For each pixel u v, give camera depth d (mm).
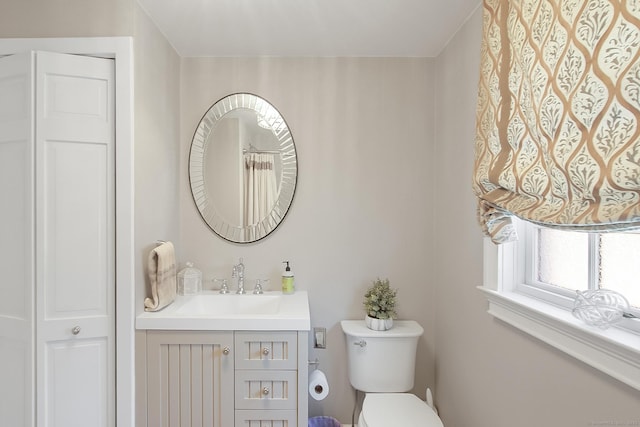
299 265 1973
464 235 1572
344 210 1971
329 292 1973
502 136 1024
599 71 687
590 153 706
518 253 1256
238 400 1460
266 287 1969
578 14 737
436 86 1941
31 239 1319
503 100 1031
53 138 1331
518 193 971
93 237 1386
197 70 1955
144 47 1501
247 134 1962
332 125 1968
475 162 1189
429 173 1968
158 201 1657
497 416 1288
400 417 1462
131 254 1398
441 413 1854
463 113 1581
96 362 1396
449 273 1749
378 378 1745
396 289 1975
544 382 1024
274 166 1963
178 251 1928
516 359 1165
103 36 1390
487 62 1130
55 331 1342
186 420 1451
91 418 1387
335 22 1616
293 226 1970
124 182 1391
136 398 1430
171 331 1443
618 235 914
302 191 1971
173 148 1853
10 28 1388
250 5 1479
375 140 1970
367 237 1974
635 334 805
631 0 631
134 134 1412
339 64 1962
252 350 1460
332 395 1961
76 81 1359
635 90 622
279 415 1460
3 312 1372
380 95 1968
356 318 1970
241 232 1964
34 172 1318
